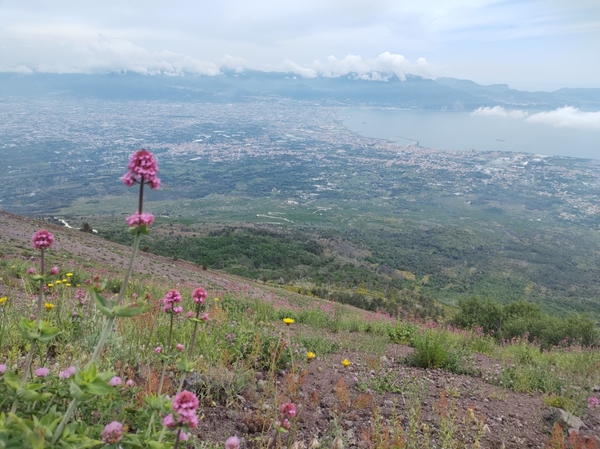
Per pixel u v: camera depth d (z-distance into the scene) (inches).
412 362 299.4
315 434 161.5
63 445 70.1
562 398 234.5
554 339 599.8
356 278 2155.5
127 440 84.6
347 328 438.3
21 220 1227.9
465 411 207.9
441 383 253.3
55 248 859.4
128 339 188.2
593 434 195.8
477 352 396.8
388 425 170.4
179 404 76.7
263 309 443.5
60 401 103.6
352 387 221.1
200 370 181.2
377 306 1259.8
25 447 69.8
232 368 204.7
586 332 600.7
